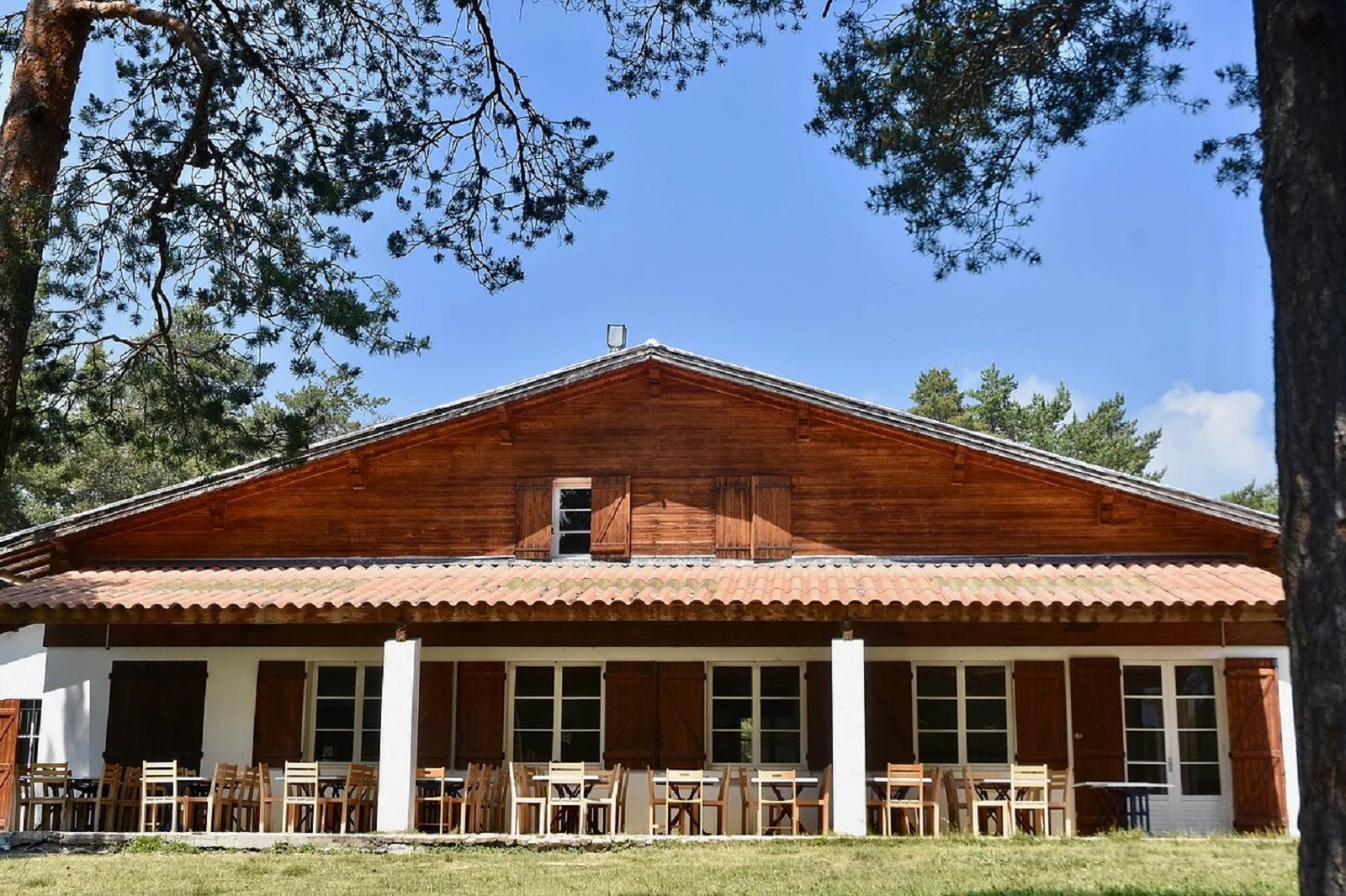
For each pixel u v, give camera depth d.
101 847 15.23
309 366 13.93
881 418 18.78
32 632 19.86
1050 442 54.75
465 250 14.03
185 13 13.44
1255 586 16.31
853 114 11.49
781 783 17.09
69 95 11.39
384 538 19.47
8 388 10.69
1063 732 17.62
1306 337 6.53
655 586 17.00
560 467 19.45
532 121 13.73
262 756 18.30
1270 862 13.03
